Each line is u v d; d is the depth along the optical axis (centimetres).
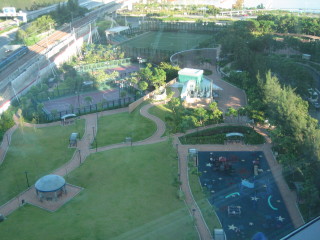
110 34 16762
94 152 7169
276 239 4269
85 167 6606
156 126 8288
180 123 7950
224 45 13038
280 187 5600
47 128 8306
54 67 12362
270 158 6681
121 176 6244
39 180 5772
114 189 5862
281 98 7131
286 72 9119
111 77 11525
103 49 14388
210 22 17338
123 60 13575
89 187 5966
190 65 12825
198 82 10600
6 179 6316
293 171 5762
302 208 4959
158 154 6956
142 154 6962
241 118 8488
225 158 6706
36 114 8775
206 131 7869
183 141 7494
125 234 4647
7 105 9112
